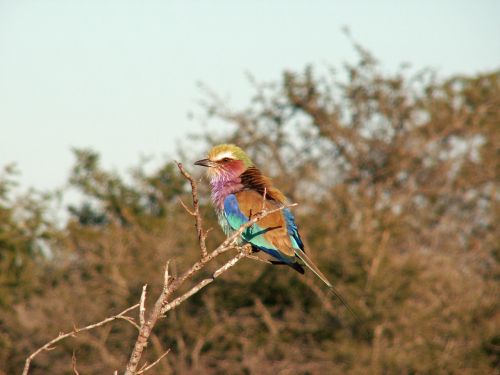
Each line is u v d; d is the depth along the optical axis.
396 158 24.33
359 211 20.91
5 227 21.11
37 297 20.31
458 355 17.89
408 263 19.06
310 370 17.66
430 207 24.30
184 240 19.84
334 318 18.50
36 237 21.44
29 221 21.38
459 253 21.84
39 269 21.55
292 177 23.00
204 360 18.58
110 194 22.92
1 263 20.77
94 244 21.27
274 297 18.98
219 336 18.48
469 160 25.28
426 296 19.03
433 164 25.36
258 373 17.77
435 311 18.45
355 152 25.34
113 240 20.72
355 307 18.12
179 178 22.88
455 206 24.36
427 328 18.16
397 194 23.75
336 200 21.27
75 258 21.47
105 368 18.88
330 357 17.45
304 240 19.48
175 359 18.91
